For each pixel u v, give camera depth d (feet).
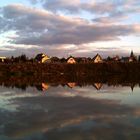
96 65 414.41
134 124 77.71
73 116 90.07
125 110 100.83
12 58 489.67
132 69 418.51
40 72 372.58
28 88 187.11
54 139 63.67
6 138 64.28
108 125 76.69
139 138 63.72
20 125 76.89
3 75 340.80
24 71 364.58
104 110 101.04
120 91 169.37
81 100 128.47
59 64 400.06
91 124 78.23
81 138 64.28
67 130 71.26
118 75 367.04
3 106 110.11
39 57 513.45
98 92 163.32
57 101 125.08
